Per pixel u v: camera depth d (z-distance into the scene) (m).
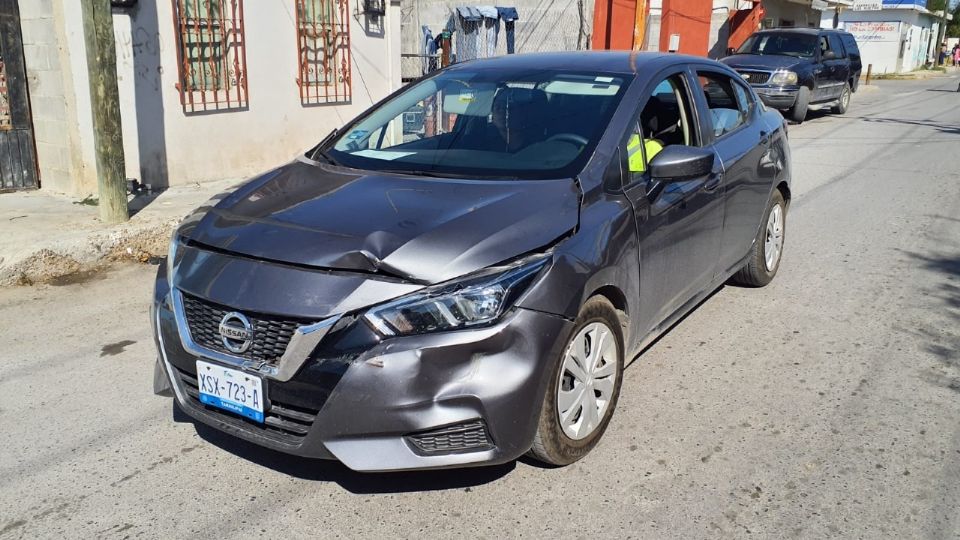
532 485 3.32
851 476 3.40
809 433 3.76
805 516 3.12
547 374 3.07
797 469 3.45
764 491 3.29
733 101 5.28
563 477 3.37
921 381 4.33
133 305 5.50
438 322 2.88
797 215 8.27
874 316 5.30
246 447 3.65
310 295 2.90
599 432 3.54
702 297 4.80
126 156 7.82
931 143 13.90
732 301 5.58
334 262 2.96
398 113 4.44
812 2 30.20
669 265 4.07
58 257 6.07
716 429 3.79
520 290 3.00
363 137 4.35
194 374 3.20
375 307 2.87
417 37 17.58
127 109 7.72
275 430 3.05
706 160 3.77
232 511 3.16
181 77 8.10
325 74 9.73
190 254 3.30
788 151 5.90
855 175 10.60
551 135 3.89
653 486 3.31
